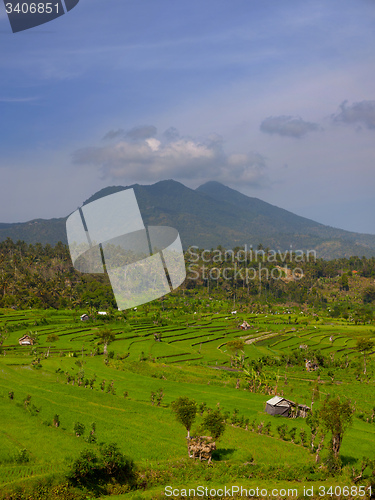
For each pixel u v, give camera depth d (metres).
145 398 78.06
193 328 185.50
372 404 87.00
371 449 58.00
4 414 58.38
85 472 41.47
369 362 135.88
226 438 58.03
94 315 184.88
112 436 54.78
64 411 63.03
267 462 50.53
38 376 89.12
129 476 44.06
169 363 119.81
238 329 194.75
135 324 182.12
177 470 46.16
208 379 100.00
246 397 84.88
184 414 51.91
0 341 126.69
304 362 132.88
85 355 119.94
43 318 170.75
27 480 39.59
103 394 75.81
